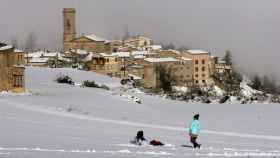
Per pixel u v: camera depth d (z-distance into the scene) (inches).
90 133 3496.6
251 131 4547.2
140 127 4360.2
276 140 3690.9
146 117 5821.9
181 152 2480.3
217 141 3405.5
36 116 4633.4
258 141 3553.2
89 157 2133.4
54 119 4500.5
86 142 2810.0
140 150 2493.8
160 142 2874.0
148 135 3612.2
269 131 4581.7
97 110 6008.9
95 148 2493.8
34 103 5841.5
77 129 3777.1
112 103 7244.1
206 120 5940.0
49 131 3462.1
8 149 2327.8
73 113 5300.2
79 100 7062.0
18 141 2711.6
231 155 2402.8
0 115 4466.0
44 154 2167.8
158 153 2377.0
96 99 7426.2
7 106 5300.2
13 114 4640.8
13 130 3376.0
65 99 6948.8
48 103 6028.5
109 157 2164.1
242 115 7116.1
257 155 2433.6
